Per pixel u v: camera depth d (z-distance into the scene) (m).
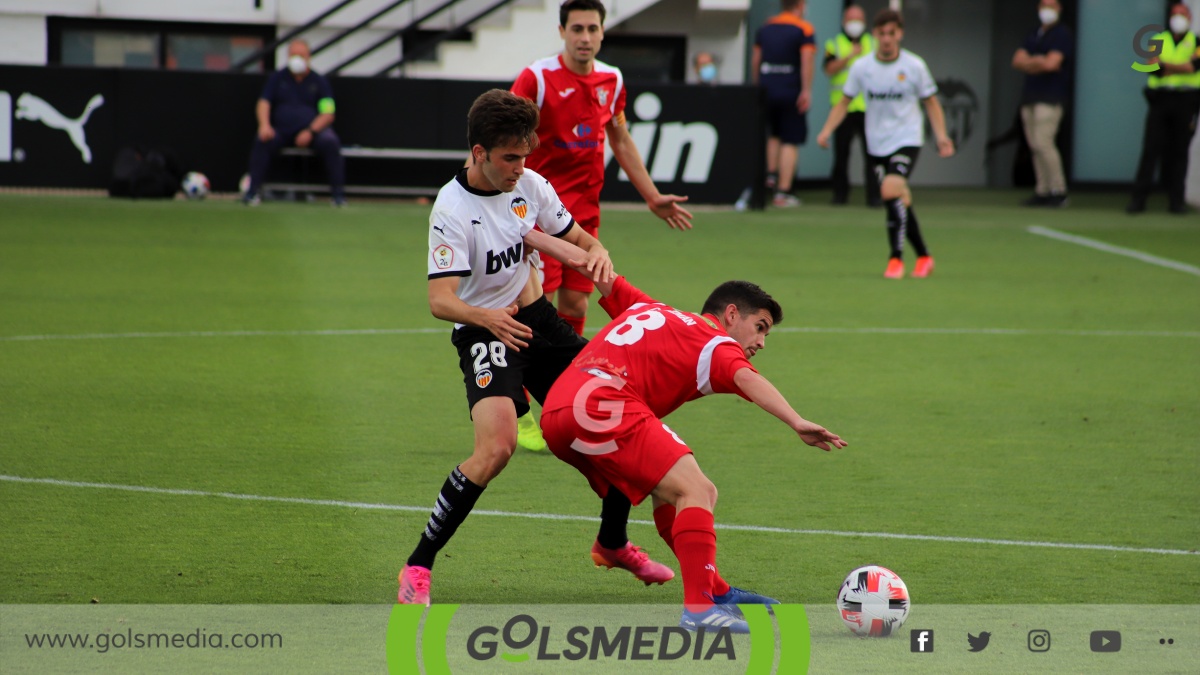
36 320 33.22
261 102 57.69
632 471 14.60
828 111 77.50
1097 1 74.38
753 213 60.28
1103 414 25.69
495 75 66.75
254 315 34.75
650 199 23.69
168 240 47.53
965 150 80.06
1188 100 61.31
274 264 43.31
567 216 17.25
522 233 16.56
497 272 16.39
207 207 56.72
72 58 71.25
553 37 66.62
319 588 15.44
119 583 15.41
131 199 58.38
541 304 17.02
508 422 15.51
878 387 27.81
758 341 15.91
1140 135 75.31
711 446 22.89
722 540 17.64
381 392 26.53
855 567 16.58
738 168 60.78
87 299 36.34
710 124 60.44
